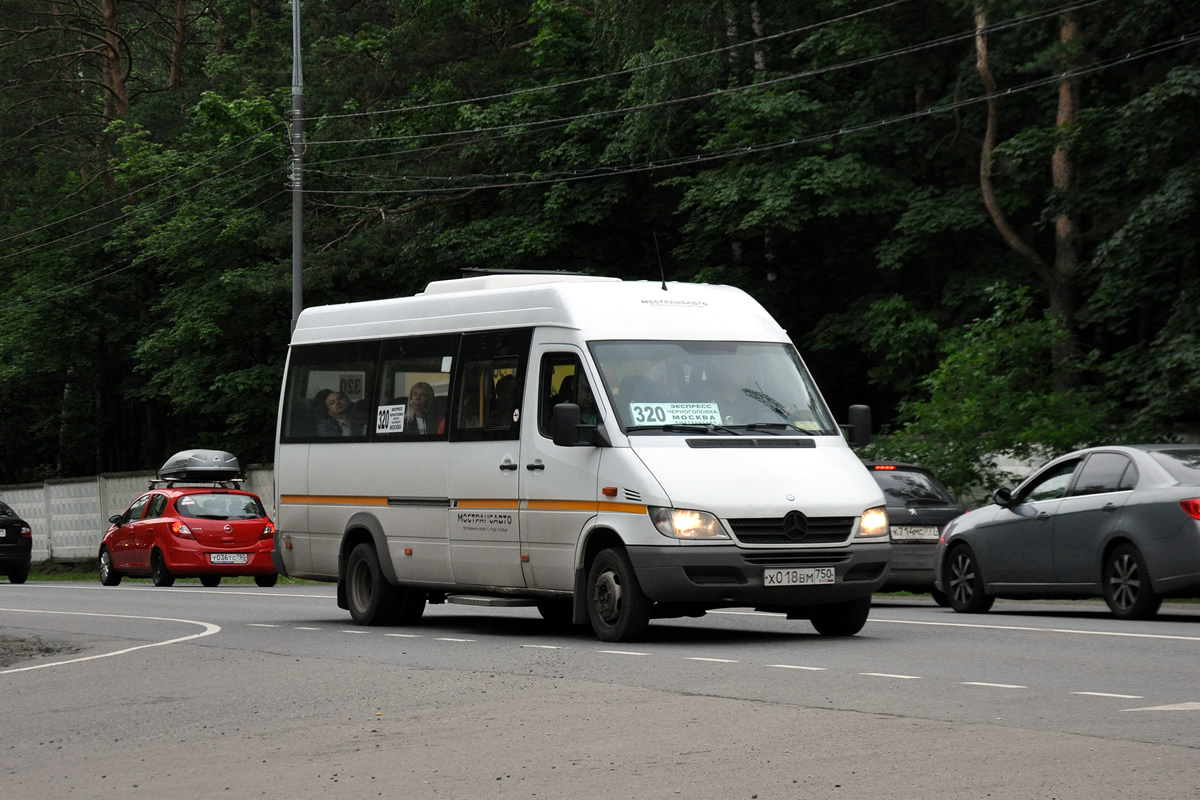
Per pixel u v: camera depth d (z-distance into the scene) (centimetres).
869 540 1653
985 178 4181
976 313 4375
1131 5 3675
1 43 7181
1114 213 3856
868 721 1068
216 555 3631
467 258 5238
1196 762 891
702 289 1847
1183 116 3359
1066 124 3788
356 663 1577
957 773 876
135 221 5962
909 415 3434
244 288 5406
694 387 1731
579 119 5047
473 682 1369
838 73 4612
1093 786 831
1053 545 2019
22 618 2422
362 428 2072
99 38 7119
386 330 2053
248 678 1485
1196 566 1808
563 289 1795
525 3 5828
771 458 1670
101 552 3928
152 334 5897
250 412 5669
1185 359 3209
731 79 4653
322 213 5788
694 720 1100
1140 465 1925
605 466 1672
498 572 1830
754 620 2048
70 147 7275
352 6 6412
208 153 5900
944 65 4556
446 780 913
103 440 7619
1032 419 3152
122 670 1612
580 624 2062
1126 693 1189
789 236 4803
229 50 7044
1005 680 1282
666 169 4925
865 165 4334
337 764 985
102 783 958
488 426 1853
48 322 6406
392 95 5912
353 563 2089
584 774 915
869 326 4516
